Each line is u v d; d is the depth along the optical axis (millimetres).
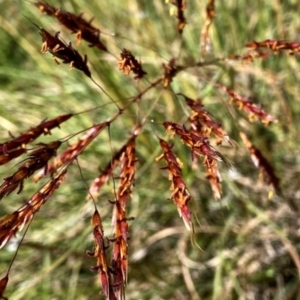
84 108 314
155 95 305
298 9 322
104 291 130
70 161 157
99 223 138
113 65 309
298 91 309
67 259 281
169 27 331
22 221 137
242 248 281
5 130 307
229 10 323
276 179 202
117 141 309
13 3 358
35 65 355
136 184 297
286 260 279
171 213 298
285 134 306
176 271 281
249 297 269
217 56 315
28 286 256
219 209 295
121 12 348
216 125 169
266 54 193
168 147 153
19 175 139
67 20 181
